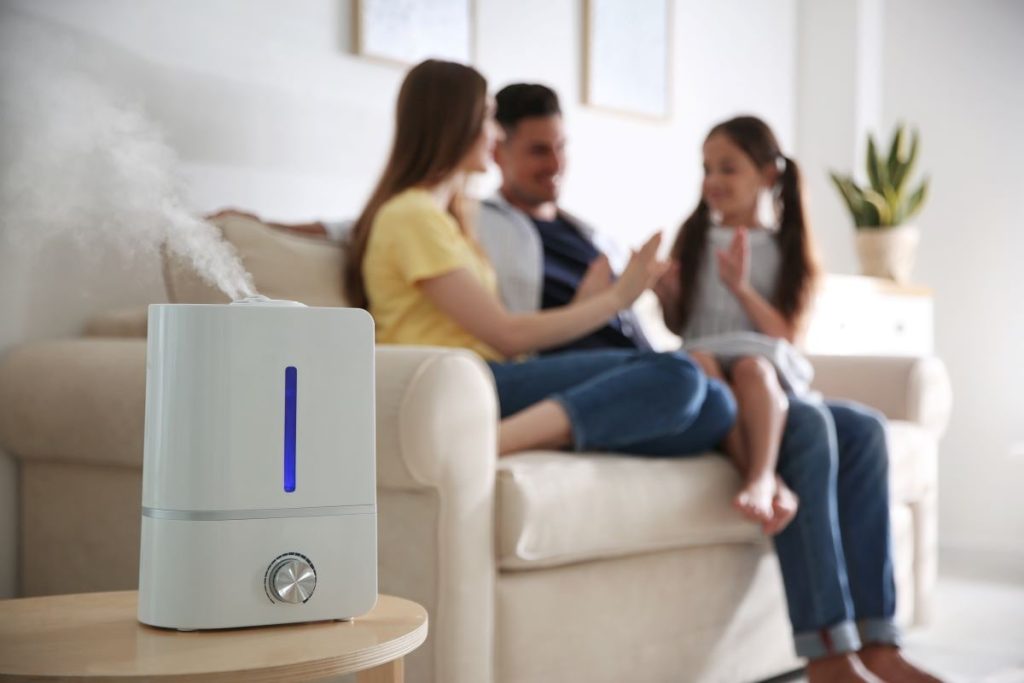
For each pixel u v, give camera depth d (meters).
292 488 1.10
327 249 2.26
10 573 2.12
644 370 1.97
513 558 1.71
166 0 2.44
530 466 1.77
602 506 1.83
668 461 2.02
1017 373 4.26
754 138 2.66
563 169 2.64
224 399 1.07
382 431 1.59
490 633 1.69
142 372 1.90
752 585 2.19
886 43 4.54
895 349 3.95
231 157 2.58
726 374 2.26
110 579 1.99
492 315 2.08
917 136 4.11
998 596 3.41
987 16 4.32
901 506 2.77
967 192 4.37
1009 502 4.27
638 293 2.18
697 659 2.06
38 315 2.21
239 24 2.60
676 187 3.93
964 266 4.37
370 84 2.91
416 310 2.15
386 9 2.93
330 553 1.11
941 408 2.91
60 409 1.98
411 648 1.08
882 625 2.18
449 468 1.62
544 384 2.07
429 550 1.63
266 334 1.09
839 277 3.64
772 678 2.36
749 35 4.27
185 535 1.07
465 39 3.15
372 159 2.92
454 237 2.13
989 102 4.32
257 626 1.09
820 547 2.07
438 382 1.60
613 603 1.90
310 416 1.10
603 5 3.60
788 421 2.14
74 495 2.04
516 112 2.61
